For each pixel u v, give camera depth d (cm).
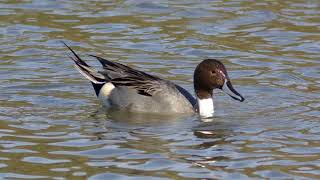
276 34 2114
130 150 1357
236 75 1847
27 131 1447
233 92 1634
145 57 1944
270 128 1500
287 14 2261
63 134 1438
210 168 1277
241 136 1451
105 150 1353
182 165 1288
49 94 1689
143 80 1645
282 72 1859
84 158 1312
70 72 1841
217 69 1639
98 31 2114
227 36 2100
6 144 1372
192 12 2272
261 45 2041
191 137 1444
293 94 1723
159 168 1273
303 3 2353
